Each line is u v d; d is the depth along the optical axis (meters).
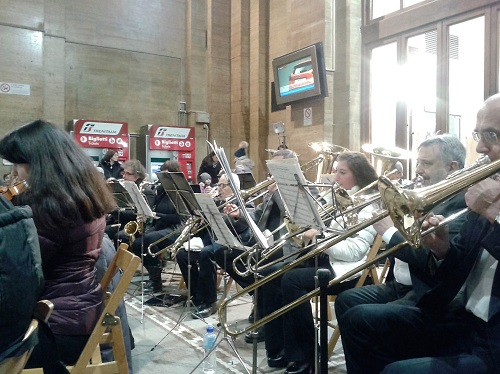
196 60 9.66
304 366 2.58
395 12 6.98
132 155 9.21
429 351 1.80
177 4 9.66
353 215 2.12
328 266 2.62
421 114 6.70
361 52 7.55
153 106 9.43
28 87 8.00
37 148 1.74
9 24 7.84
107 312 1.80
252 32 9.41
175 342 3.27
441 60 6.36
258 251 2.68
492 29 5.75
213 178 7.83
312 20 7.70
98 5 8.88
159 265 4.58
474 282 1.68
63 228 1.71
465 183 1.34
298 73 7.72
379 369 1.83
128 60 9.18
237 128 9.59
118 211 4.78
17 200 1.74
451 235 1.82
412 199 1.35
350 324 1.88
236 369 2.78
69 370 1.73
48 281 1.77
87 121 8.15
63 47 8.42
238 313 3.91
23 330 1.14
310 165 4.54
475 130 1.62
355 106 7.52
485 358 1.54
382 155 3.77
